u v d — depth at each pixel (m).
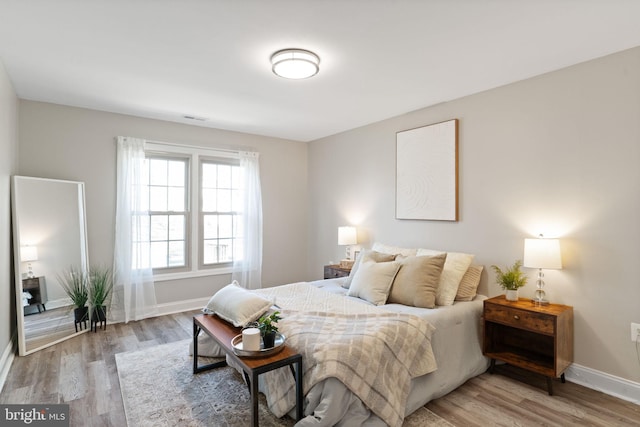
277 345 2.00
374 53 2.41
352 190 4.64
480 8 1.88
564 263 2.63
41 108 3.53
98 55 2.48
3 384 2.49
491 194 3.09
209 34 2.17
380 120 4.19
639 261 2.29
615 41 2.24
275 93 3.25
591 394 2.40
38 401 2.29
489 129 3.11
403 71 2.72
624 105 2.35
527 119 2.85
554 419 2.12
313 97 3.36
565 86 2.63
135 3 1.85
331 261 5.03
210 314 2.74
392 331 2.13
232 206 4.86
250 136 4.96
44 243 3.32
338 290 3.35
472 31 2.12
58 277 3.41
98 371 2.71
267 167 5.14
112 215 3.94
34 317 3.17
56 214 3.45
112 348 3.17
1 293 2.63
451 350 2.50
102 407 2.22
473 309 2.77
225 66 2.65
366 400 1.85
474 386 2.54
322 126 4.51
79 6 1.87
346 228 4.28
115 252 3.91
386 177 4.14
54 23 2.05
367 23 2.03
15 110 3.23
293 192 5.40
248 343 1.93
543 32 2.13
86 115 3.78
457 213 3.35
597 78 2.47
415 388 2.18
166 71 2.76
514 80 2.91
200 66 2.65
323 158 5.19
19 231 3.11
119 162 3.92
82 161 3.75
